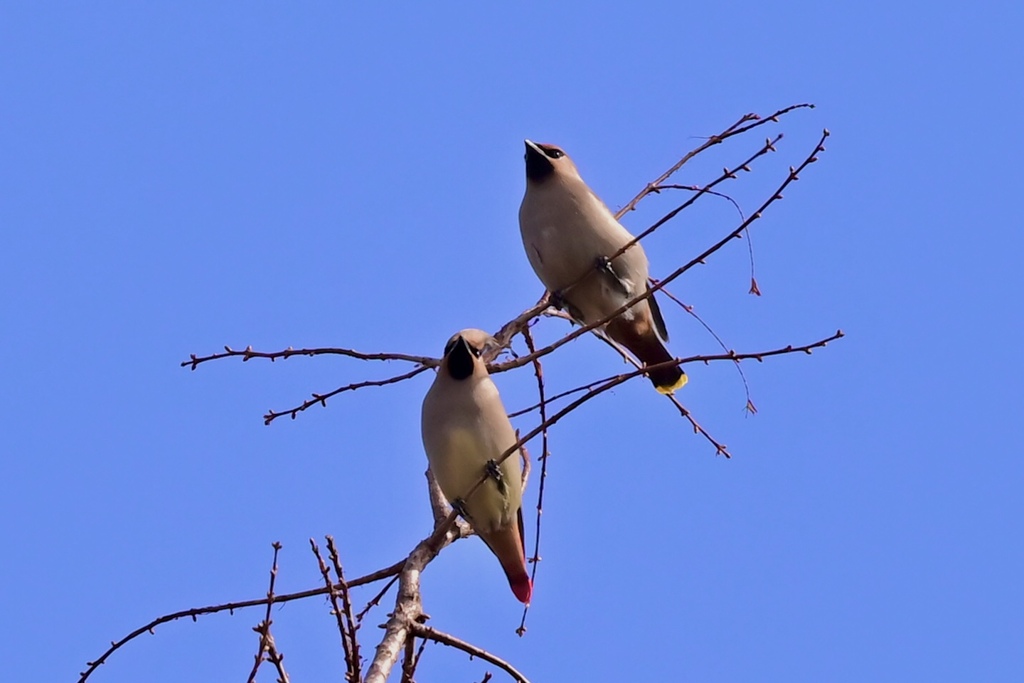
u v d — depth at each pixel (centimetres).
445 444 1042
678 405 1066
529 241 1243
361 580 855
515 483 1049
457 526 1022
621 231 1205
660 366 827
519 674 796
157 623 828
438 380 1065
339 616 682
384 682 743
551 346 996
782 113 1119
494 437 1040
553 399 858
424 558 855
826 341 806
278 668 657
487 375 1059
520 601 1078
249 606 830
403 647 794
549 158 1238
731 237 884
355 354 1009
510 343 1083
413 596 812
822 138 870
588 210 1209
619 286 1202
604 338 1220
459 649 800
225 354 1002
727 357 816
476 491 1037
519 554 1076
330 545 690
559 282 1228
